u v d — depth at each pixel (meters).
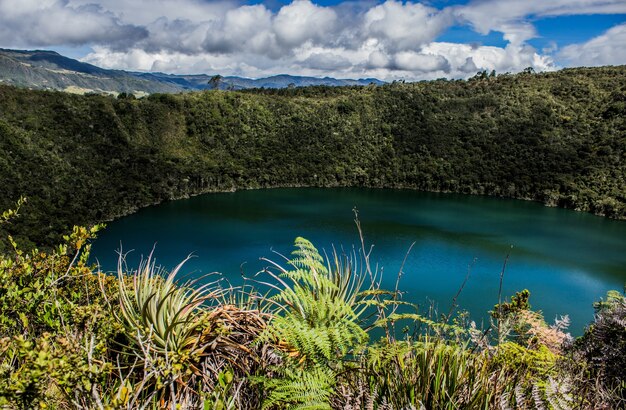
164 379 1.62
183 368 1.82
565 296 27.81
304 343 1.53
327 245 37.91
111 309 1.88
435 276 30.50
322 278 2.03
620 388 1.64
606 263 35.38
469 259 35.25
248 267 31.52
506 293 27.31
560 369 1.58
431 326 1.77
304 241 2.24
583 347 2.00
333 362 1.57
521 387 1.44
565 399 1.27
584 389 1.48
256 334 2.03
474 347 1.62
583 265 34.66
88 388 1.26
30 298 2.01
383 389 1.42
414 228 45.75
